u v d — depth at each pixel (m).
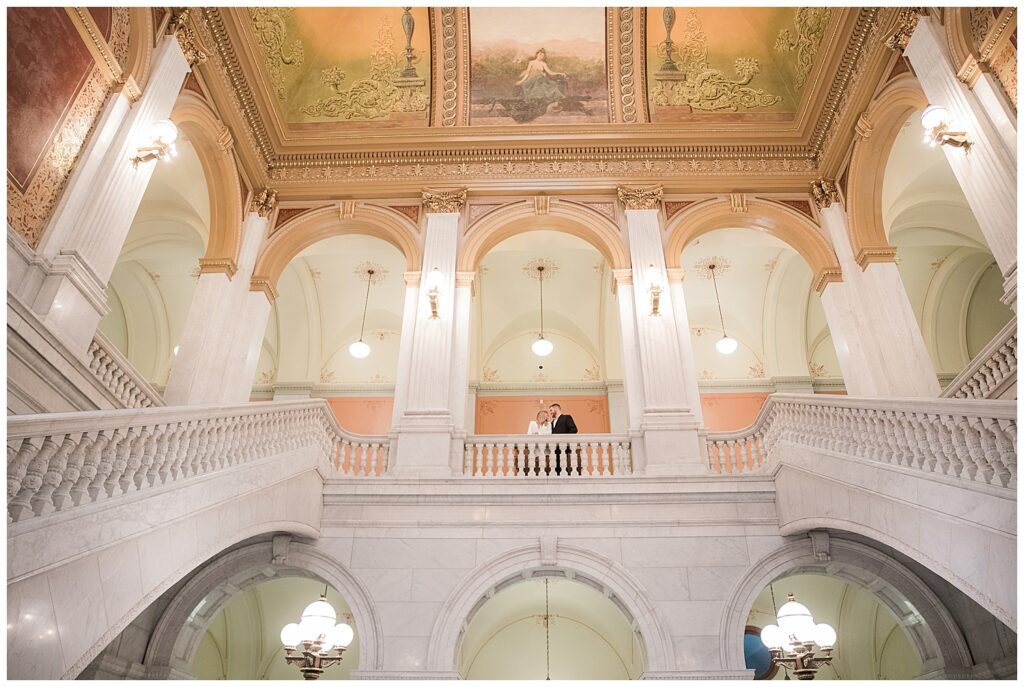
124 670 7.69
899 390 9.03
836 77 10.09
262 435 6.91
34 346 5.41
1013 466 4.36
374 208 11.10
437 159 11.34
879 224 9.97
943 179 10.81
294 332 15.36
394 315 15.64
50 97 6.31
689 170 11.20
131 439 4.57
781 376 14.70
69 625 3.94
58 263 6.14
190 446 5.48
